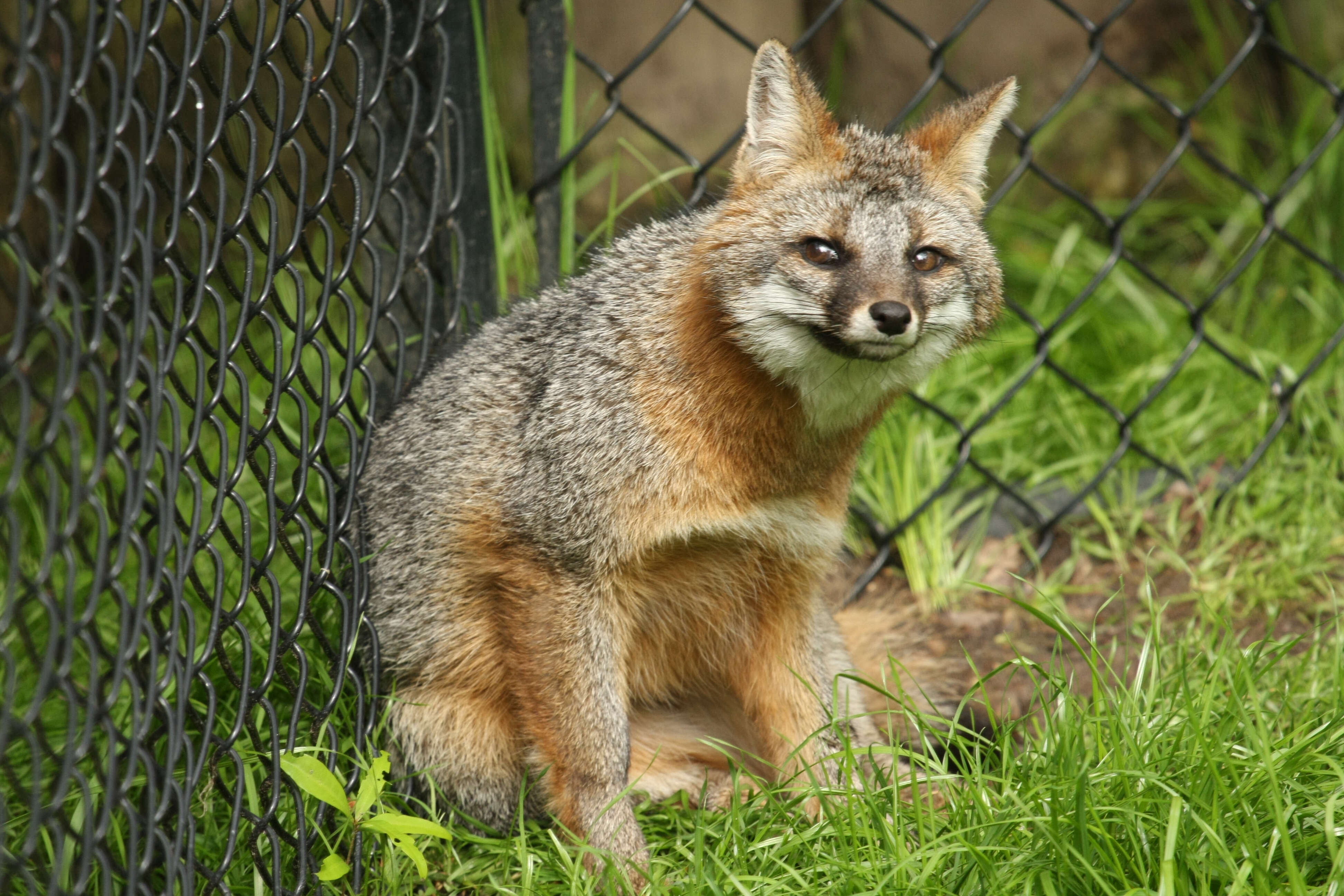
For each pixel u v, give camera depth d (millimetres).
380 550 5938
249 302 4566
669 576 6117
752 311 5551
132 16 5957
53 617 3219
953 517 8617
